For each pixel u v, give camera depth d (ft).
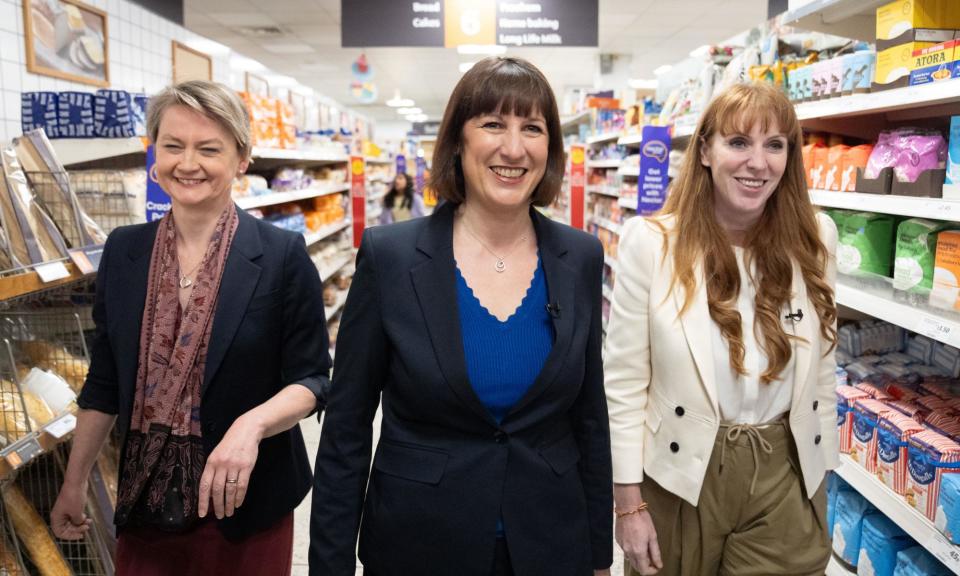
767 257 5.12
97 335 5.11
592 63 46.34
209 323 4.81
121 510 4.78
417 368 3.82
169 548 4.98
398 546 3.92
